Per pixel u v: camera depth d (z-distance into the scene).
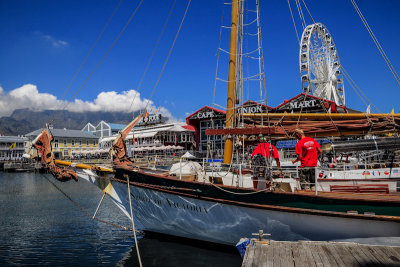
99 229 12.78
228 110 10.12
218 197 8.05
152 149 48.00
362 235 6.67
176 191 8.65
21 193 26.84
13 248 10.27
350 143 14.48
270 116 8.90
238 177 8.45
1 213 17.05
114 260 8.76
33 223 14.28
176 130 50.47
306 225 7.16
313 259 5.82
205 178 8.53
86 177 10.39
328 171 14.76
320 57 34.09
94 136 76.88
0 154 74.19
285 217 7.37
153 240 10.12
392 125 7.51
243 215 7.86
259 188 7.75
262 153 7.89
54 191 28.00
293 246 6.56
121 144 9.91
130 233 11.79
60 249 10.04
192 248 9.20
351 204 6.69
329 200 6.87
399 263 5.54
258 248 6.47
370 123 7.59
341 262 5.66
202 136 46.03
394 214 6.33
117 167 9.69
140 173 9.24
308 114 8.55
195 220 8.61
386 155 15.77
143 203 9.40
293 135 8.11
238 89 10.26
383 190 8.31
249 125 8.77
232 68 10.28
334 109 28.61
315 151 7.82
